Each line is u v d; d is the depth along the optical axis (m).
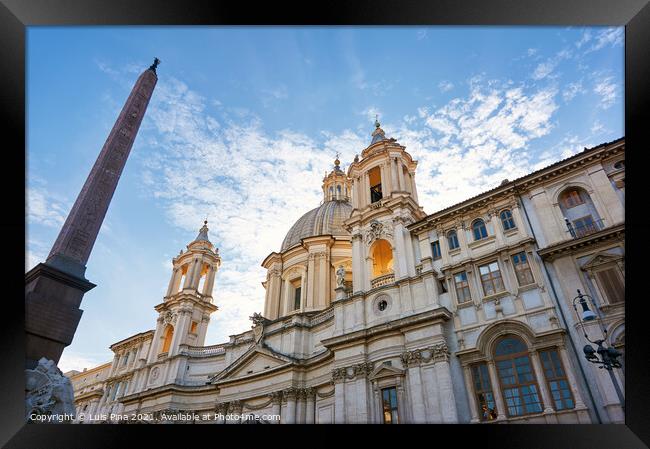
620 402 19.05
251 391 38.50
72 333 18.42
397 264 31.48
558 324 22.25
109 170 23.06
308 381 35.94
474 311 25.72
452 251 29.05
